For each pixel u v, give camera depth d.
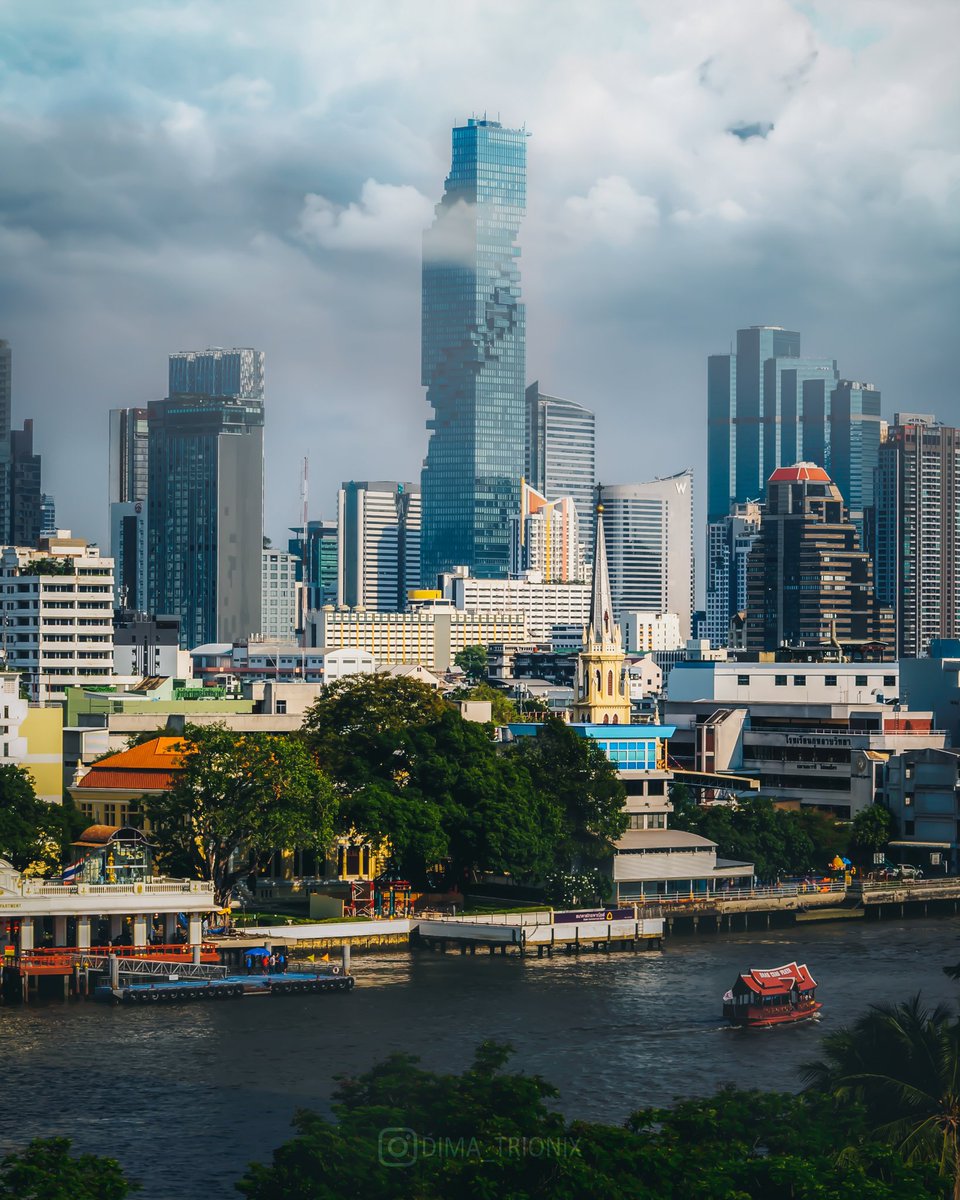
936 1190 151.38
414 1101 163.75
